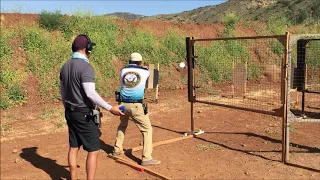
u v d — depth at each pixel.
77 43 4.02
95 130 4.08
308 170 4.98
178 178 4.79
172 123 7.91
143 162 5.26
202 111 9.10
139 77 5.16
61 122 7.79
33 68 10.23
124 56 12.55
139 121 5.23
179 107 9.59
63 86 4.08
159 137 6.79
